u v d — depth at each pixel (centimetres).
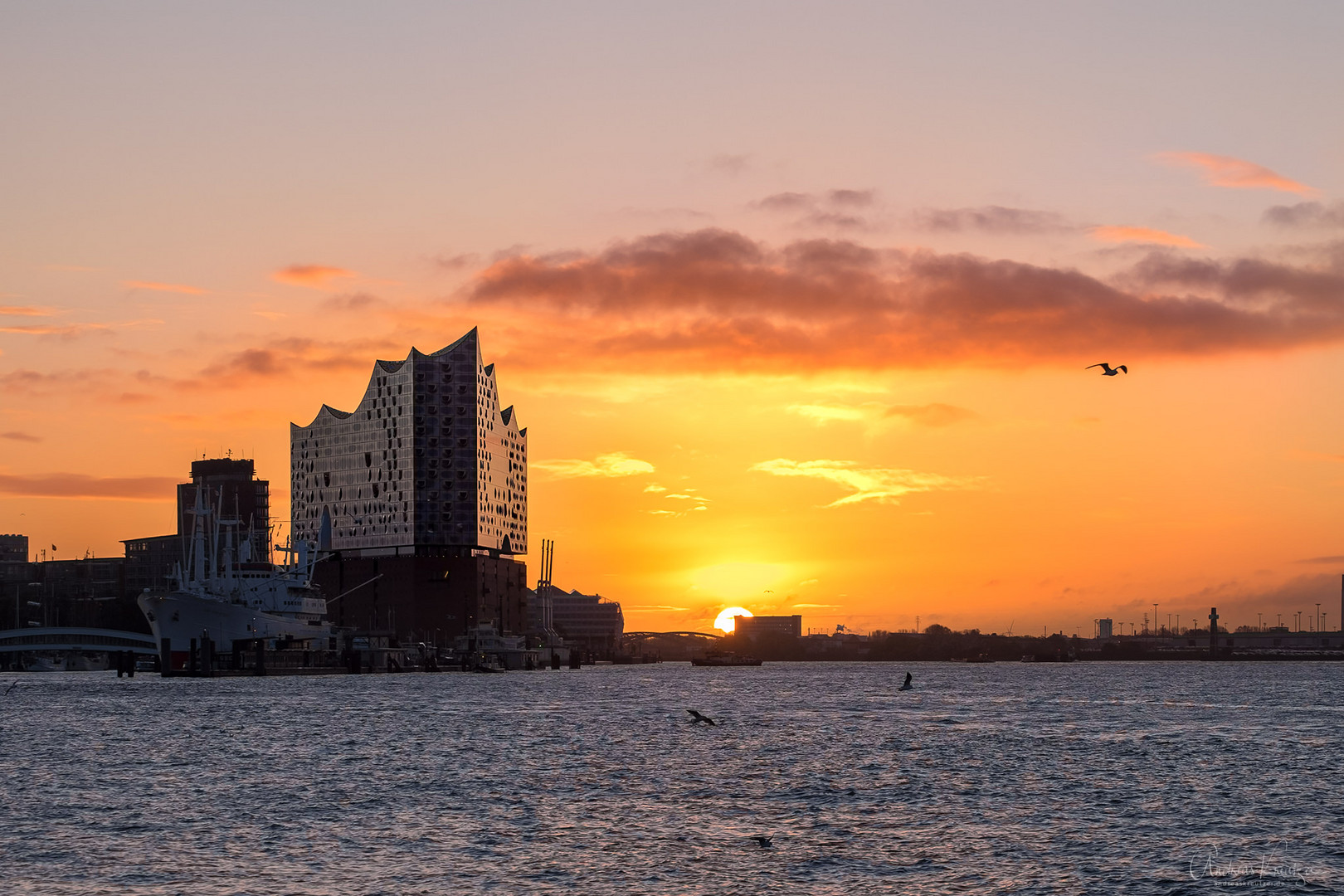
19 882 6612
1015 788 9794
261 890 6450
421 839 7656
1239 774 10675
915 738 13850
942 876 6781
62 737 13675
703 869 6894
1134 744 13125
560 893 6419
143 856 7181
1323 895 6481
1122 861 7138
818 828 8056
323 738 13550
